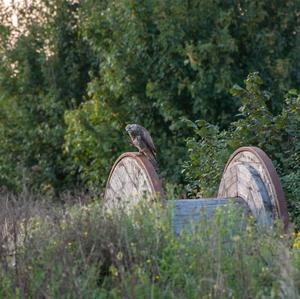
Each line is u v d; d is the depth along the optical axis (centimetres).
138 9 3978
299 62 4072
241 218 1938
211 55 3819
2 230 1897
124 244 1802
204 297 1592
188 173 2959
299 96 2795
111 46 4134
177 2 3919
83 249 1800
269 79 3975
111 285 1738
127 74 4078
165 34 3894
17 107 4875
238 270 1647
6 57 4934
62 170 4753
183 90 3959
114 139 4166
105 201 2375
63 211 2120
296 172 2722
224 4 4016
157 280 1717
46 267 1716
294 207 2578
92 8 4469
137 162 2331
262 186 2177
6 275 1752
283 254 1625
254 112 2839
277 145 2827
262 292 1593
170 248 1758
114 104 4203
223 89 3819
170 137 4084
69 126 4316
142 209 1919
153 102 4072
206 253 1709
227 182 2319
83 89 4844
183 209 2117
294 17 4116
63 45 4862
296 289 1588
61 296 1645
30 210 1989
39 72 4891
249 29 3988
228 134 2919
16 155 4862
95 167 4234
